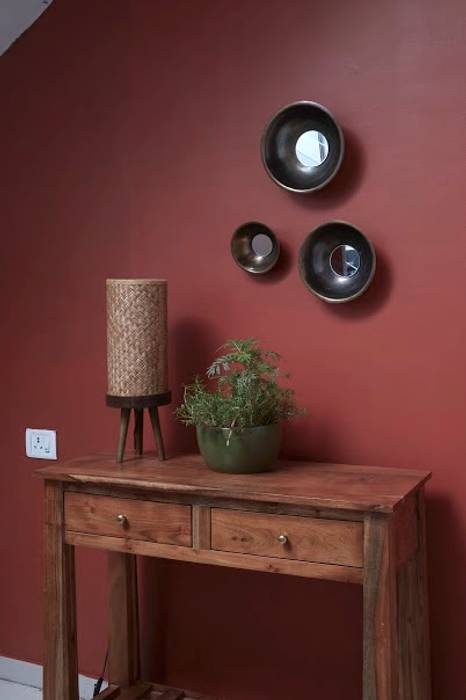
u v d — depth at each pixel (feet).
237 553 7.09
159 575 9.18
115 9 9.02
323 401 8.18
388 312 7.86
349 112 7.91
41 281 9.66
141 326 7.95
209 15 8.54
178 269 8.84
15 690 9.81
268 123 8.03
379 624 6.49
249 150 8.41
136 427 8.41
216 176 8.59
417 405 7.79
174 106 8.77
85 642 9.61
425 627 7.47
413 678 7.53
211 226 8.64
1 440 10.01
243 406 7.42
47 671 7.98
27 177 9.65
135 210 9.04
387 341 7.88
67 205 9.44
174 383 8.91
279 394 7.69
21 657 10.02
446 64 7.52
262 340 8.44
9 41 9.58
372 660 6.51
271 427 7.50
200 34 8.59
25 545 9.91
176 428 8.92
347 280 7.97
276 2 8.21
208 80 8.57
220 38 8.50
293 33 8.14
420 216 7.68
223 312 8.63
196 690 9.01
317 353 8.19
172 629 9.12
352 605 8.21
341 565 6.68
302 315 8.24
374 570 6.50
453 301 7.59
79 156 9.33
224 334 8.64
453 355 7.62
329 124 7.89
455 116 7.51
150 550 7.47
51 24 9.36
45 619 7.97
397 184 7.75
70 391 9.53
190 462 8.06
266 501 6.88
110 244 9.21
